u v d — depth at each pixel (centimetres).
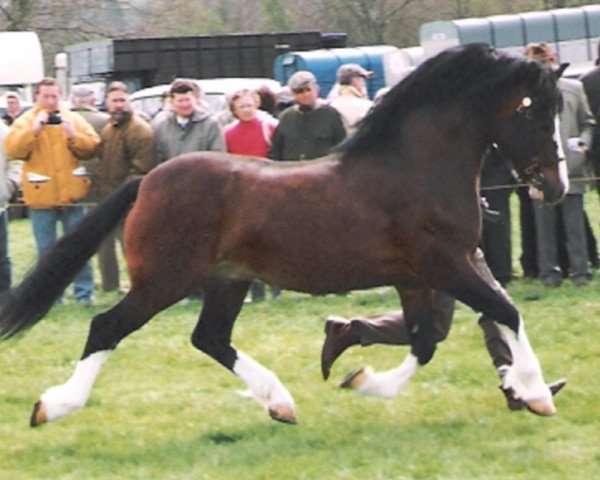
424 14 5066
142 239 991
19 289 1016
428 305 1055
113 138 1596
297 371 1247
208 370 1268
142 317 995
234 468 930
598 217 2334
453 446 972
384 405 1099
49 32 4778
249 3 5981
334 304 1605
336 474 903
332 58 3250
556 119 1040
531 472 905
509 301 1011
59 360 1343
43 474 933
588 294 1579
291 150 1568
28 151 1595
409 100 1010
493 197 1603
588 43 3275
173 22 5203
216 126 1583
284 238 988
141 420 1079
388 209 993
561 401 1096
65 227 1625
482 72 1016
